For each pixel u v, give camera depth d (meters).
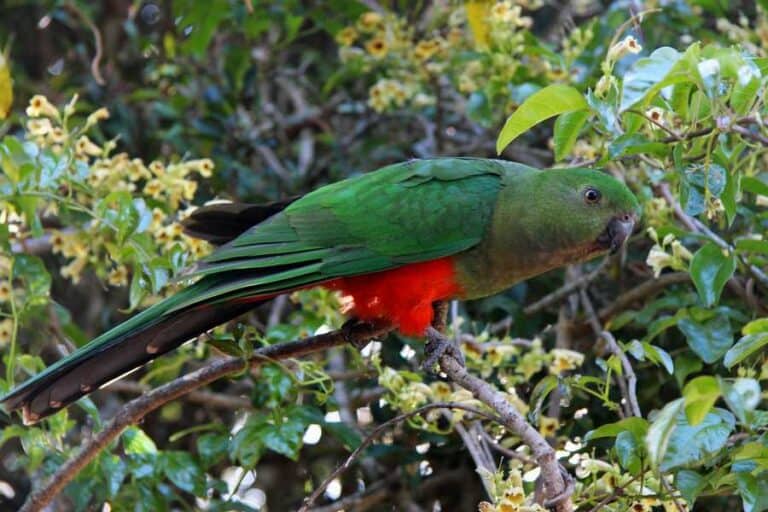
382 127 14.10
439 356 9.67
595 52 11.80
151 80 14.36
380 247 9.67
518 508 7.48
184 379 9.20
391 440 11.80
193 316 9.21
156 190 10.63
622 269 11.77
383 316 9.84
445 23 13.38
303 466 12.55
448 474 11.61
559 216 9.76
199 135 13.55
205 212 9.84
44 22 14.27
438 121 13.02
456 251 9.77
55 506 11.92
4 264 10.26
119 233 9.61
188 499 12.71
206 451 10.39
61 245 10.60
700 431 7.17
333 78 13.35
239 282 9.09
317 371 9.91
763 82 7.90
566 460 10.54
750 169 9.96
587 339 11.52
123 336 8.87
